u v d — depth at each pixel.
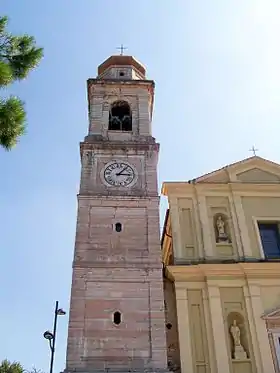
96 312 23.58
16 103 12.39
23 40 13.41
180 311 24.00
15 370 15.33
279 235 27.56
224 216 27.81
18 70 13.17
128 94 33.47
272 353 22.94
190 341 23.20
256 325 23.69
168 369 22.20
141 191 28.05
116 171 28.86
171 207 27.78
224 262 25.81
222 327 23.61
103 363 22.23
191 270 25.12
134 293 24.25
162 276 24.89
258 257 26.23
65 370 21.84
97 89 33.41
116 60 36.59
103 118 32.00
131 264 25.09
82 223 26.50
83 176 28.52
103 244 25.81
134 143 30.09
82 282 24.42
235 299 24.59
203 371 22.56
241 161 29.88
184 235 26.84
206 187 28.47
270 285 25.03
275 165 29.91
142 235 26.27
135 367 22.20
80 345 22.59
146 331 23.16
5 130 12.23
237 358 22.91
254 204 28.25
